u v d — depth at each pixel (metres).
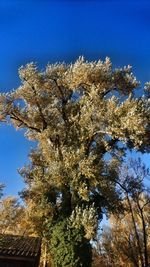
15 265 22.48
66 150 29.77
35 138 34.47
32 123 33.75
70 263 27.80
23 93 32.34
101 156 30.22
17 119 33.25
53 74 32.44
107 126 28.86
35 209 31.28
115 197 30.08
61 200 30.33
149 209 45.53
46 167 32.72
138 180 39.94
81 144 29.95
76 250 28.03
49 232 30.14
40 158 34.19
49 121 32.97
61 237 28.52
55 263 28.45
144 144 28.88
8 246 23.44
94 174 28.34
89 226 26.67
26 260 22.11
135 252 47.00
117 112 27.84
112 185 30.50
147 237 47.72
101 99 30.20
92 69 30.75
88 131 29.81
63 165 28.98
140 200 43.25
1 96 32.25
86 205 28.50
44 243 31.55
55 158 30.55
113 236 49.28
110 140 30.06
